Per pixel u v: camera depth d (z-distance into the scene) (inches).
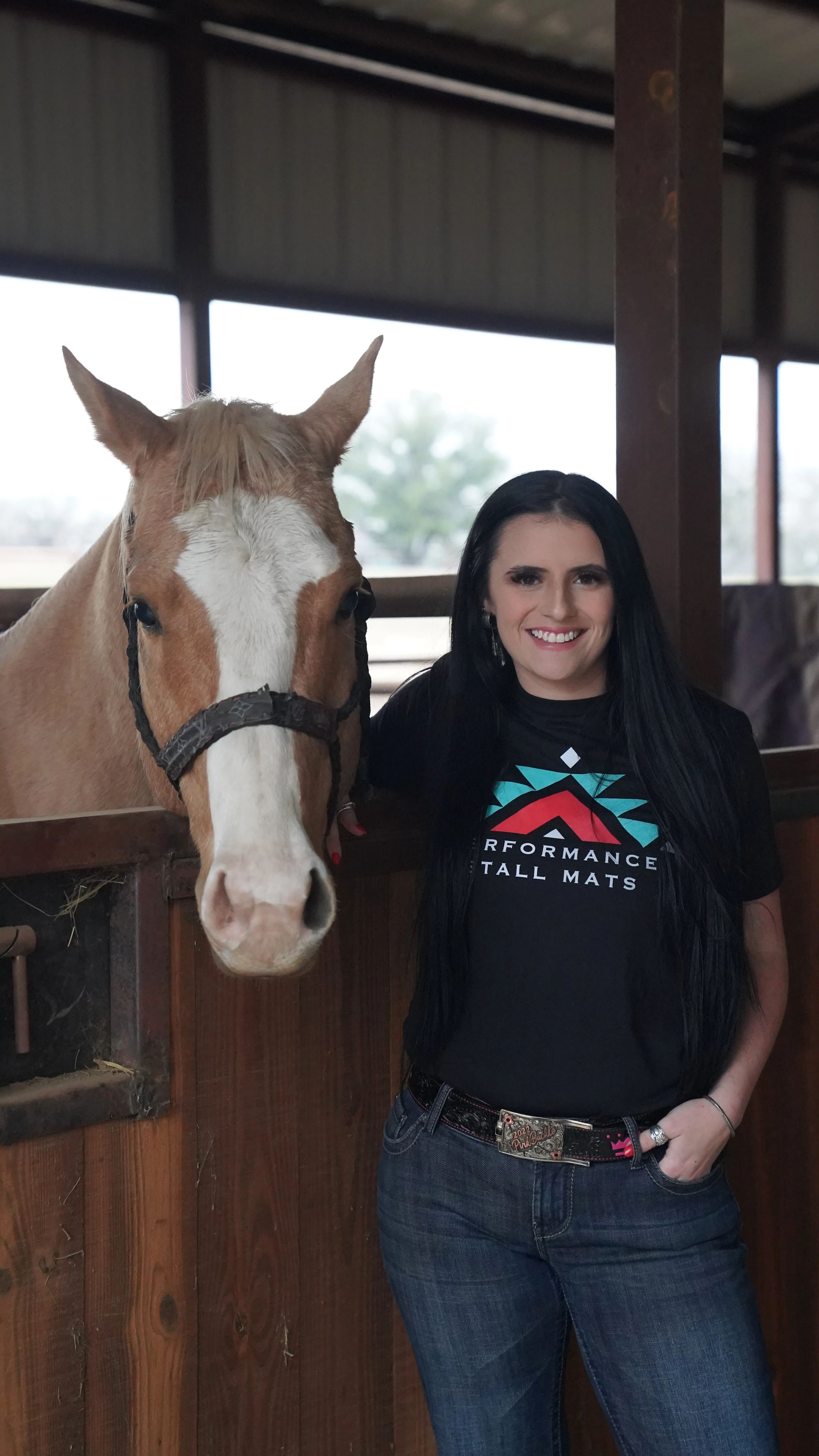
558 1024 44.4
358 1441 54.9
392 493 1259.2
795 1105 73.2
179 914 47.4
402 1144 47.0
